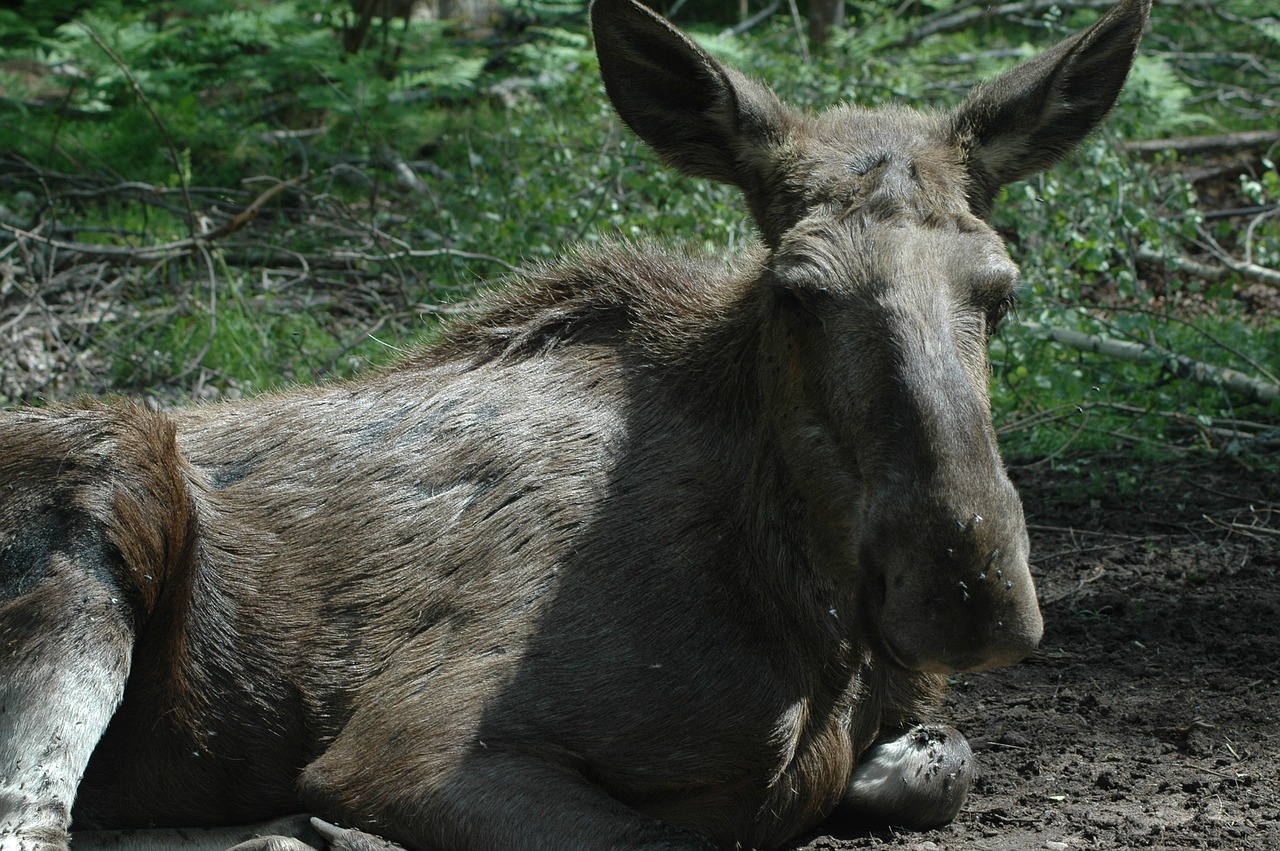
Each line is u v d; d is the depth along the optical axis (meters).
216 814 6.86
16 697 6.19
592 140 17.39
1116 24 6.46
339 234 17.00
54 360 13.80
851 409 5.45
